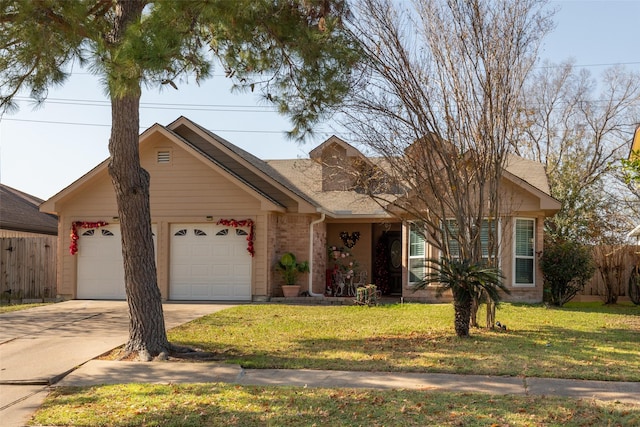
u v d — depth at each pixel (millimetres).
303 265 18797
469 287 11656
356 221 20984
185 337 11875
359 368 9188
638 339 11609
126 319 14289
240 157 19109
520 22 11914
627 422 6555
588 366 9188
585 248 19125
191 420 6887
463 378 8539
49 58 9469
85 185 18828
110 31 9789
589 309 17516
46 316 14781
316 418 6875
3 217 22859
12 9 8758
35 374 9062
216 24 9336
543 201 17172
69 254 18969
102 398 7824
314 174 21828
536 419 6691
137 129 10266
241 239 18406
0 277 19125
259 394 7828
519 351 10320
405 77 11680
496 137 12211
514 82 12188
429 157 11984
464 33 11789
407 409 7098
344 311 15664
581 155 29641
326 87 10602
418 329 12758
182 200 18578
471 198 13617
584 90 31547
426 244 17828
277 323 13617
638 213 25141
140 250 10266
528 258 18094
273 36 10055
